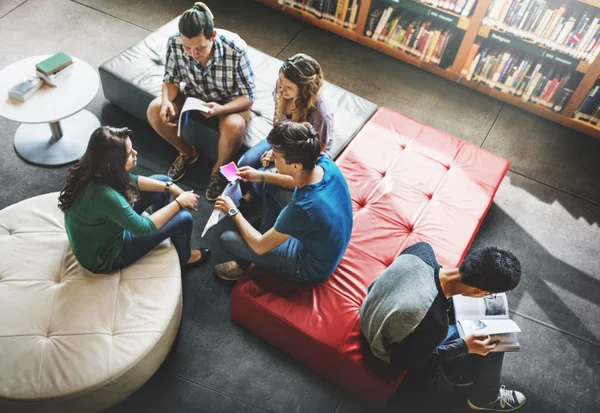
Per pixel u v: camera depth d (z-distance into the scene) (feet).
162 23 13.48
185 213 8.16
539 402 8.31
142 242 7.64
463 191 9.21
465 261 6.00
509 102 12.61
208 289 9.04
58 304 7.06
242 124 9.52
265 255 7.73
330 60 13.17
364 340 7.35
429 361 7.04
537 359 8.77
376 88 12.73
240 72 9.27
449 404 8.20
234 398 7.98
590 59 10.73
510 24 11.10
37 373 6.55
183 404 7.87
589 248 10.27
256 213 9.95
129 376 6.92
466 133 12.02
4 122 10.92
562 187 11.21
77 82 9.71
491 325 7.07
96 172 6.52
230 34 9.11
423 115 12.29
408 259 6.51
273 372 8.25
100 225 6.86
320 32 13.78
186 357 8.28
